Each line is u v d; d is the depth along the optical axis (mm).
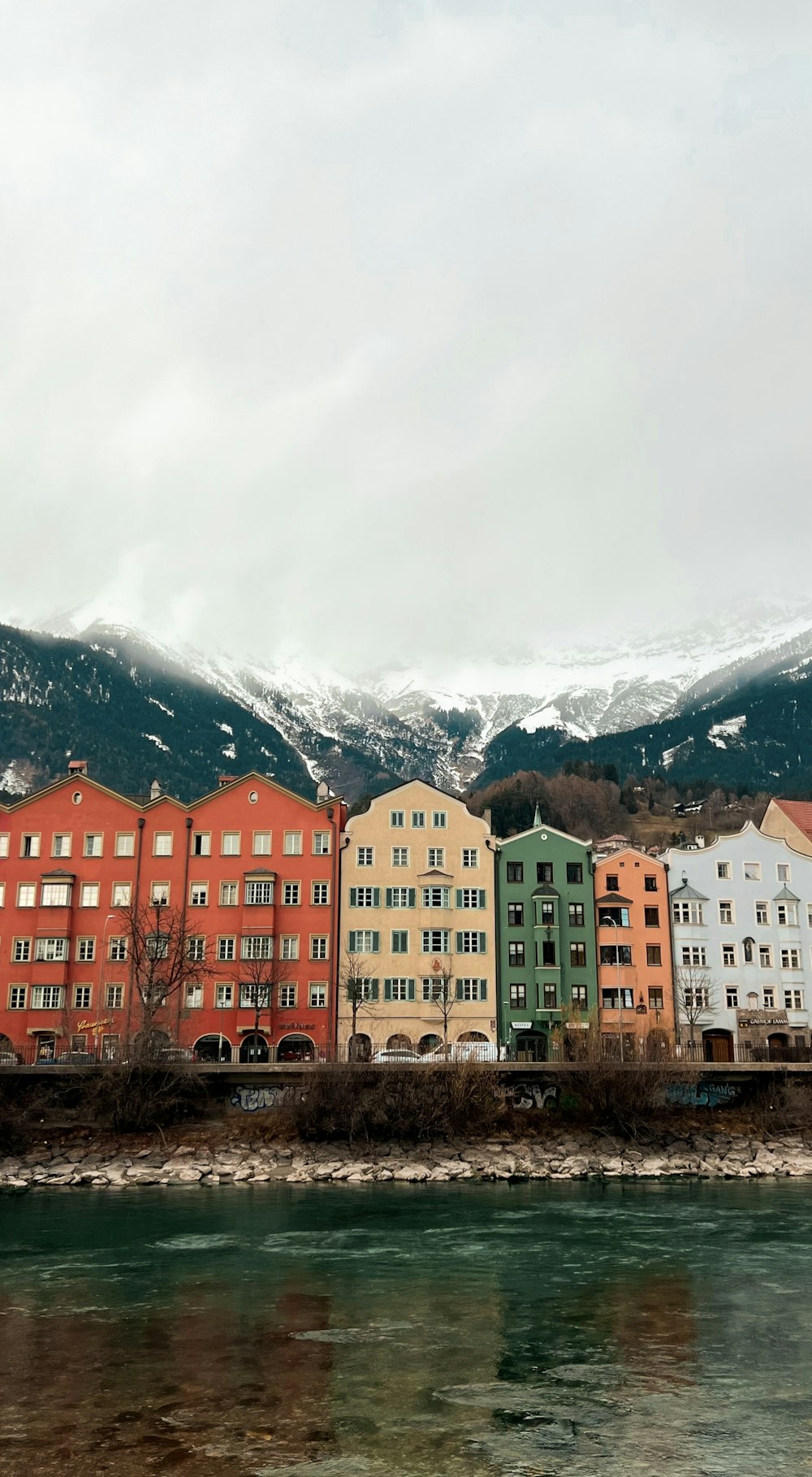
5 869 98688
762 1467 25578
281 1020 96000
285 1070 78750
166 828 99938
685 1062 82375
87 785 100625
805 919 103875
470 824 101688
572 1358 33000
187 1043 94688
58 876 97625
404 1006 96938
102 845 99438
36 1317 37125
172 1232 52688
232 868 99062
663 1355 33406
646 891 101812
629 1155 76188
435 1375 31453
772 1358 33094
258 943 96625
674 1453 26328
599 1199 63438
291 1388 30219
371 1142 76062
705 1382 31031
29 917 97500
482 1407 29016
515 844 101812
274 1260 46312
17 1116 75750
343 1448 26281
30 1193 65750
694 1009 98312
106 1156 73750
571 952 99750
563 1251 48344
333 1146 75562
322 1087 77375
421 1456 25906
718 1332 35812
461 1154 75188
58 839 99562
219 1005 95562
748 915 102875
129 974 96062
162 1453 25828
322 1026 95938
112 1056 84125
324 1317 37375
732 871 103688
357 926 98375
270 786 101125
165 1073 78250
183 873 98812
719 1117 82500
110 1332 35375
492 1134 78375
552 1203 61906
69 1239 50812
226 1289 41219
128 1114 76688
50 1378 30891
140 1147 75000
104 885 98500
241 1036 94812
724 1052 99375
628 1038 89562
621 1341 34812
